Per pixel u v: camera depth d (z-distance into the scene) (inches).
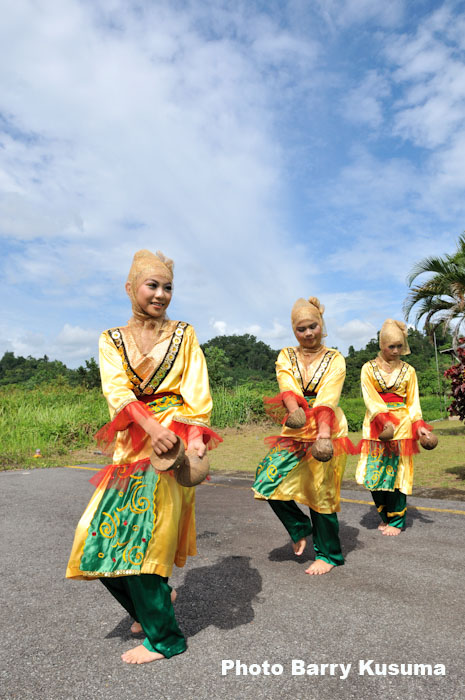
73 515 232.1
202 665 95.3
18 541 188.7
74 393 891.4
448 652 99.3
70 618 118.9
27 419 601.9
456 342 533.3
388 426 186.1
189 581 140.1
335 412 156.1
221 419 669.3
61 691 87.7
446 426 700.7
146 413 97.7
